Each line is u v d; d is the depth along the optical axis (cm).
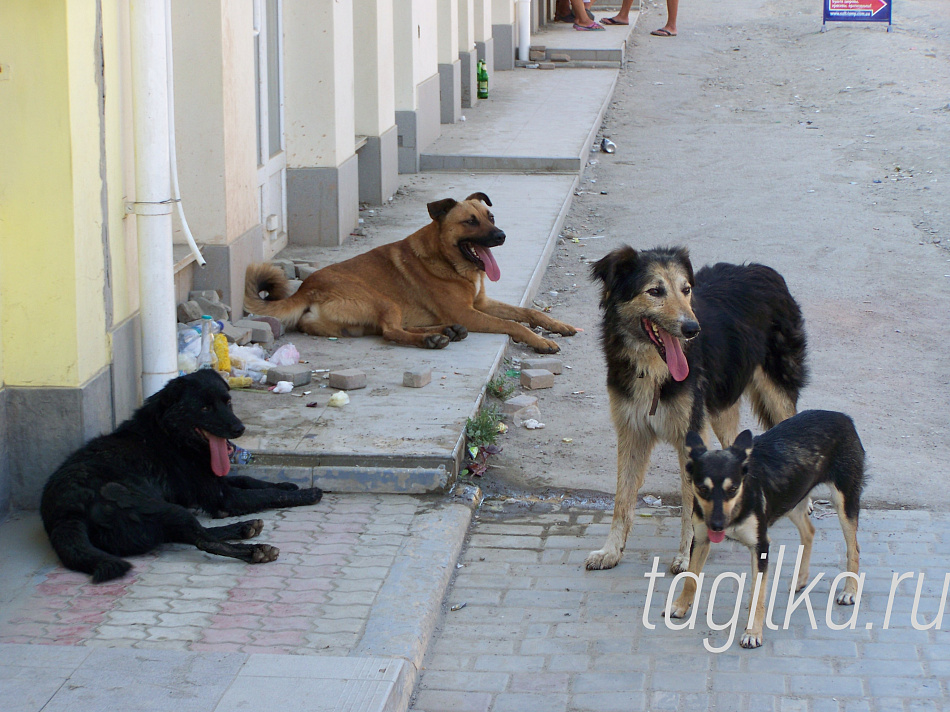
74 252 570
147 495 543
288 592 510
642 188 1479
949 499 633
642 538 598
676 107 2014
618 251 545
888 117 1822
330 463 625
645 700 449
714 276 626
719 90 2161
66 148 559
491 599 533
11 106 554
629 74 2323
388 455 623
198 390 566
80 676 431
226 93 830
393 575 528
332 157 1098
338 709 412
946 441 718
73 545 519
